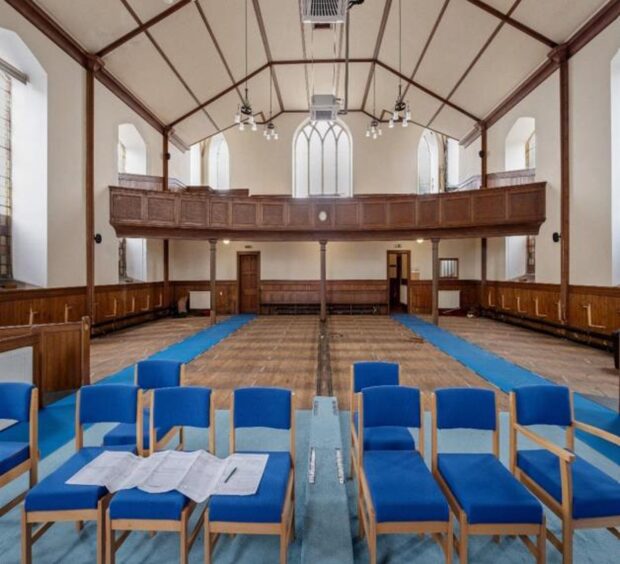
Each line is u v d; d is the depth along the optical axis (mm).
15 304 7215
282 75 12742
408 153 15477
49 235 7949
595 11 7586
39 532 2318
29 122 7793
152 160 12195
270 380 5934
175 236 11242
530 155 11453
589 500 2115
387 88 13188
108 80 9664
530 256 12180
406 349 8172
